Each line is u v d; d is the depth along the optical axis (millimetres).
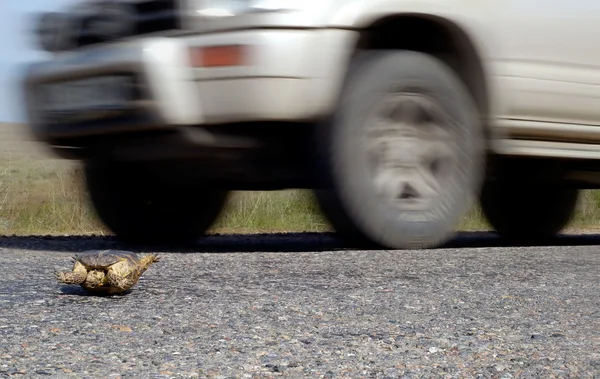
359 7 3820
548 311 2506
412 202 4094
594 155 4777
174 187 4730
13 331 2096
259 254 3857
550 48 4477
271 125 3824
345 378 1703
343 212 3908
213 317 2309
